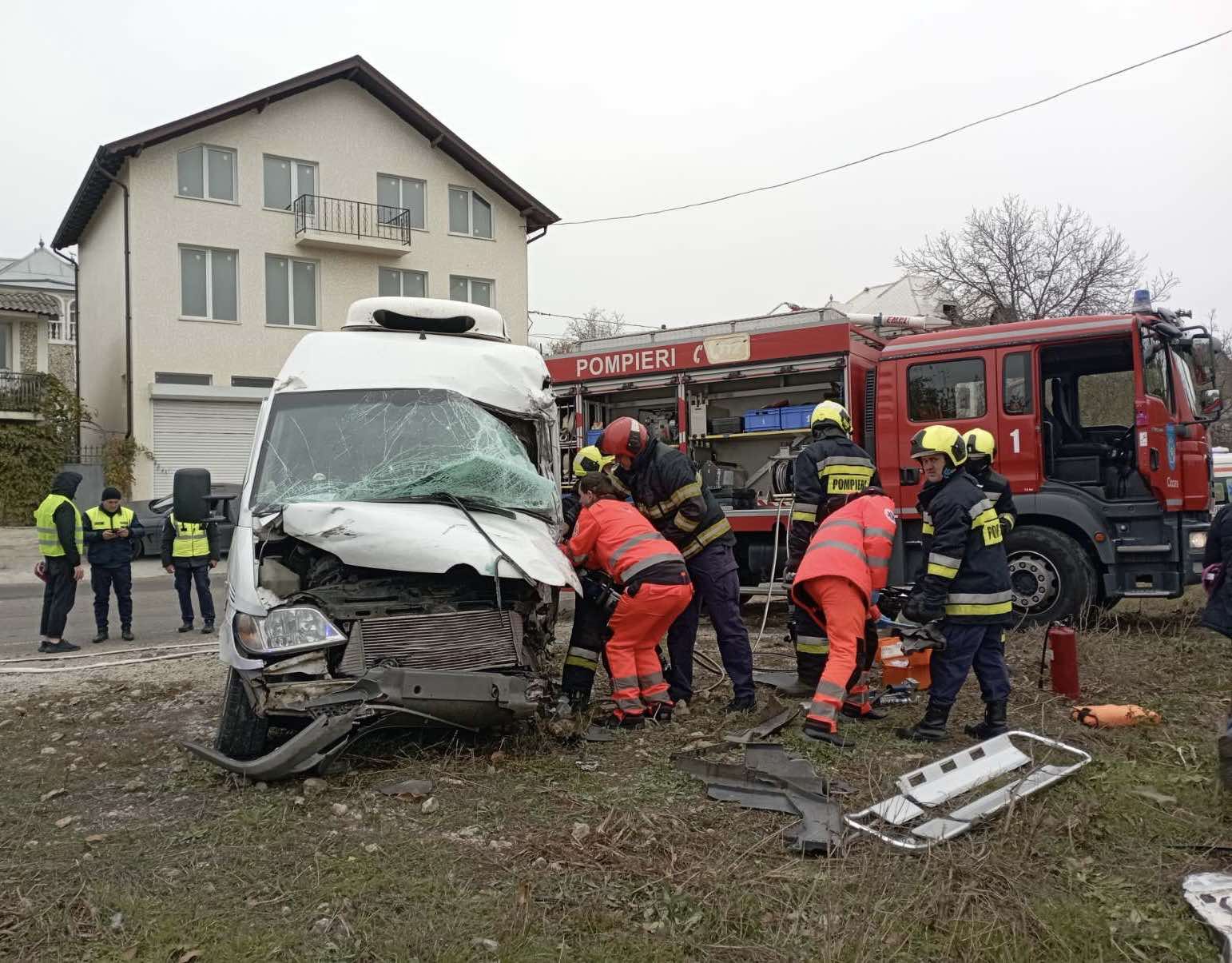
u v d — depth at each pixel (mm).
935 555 4961
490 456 5520
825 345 9398
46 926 3201
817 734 5125
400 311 6789
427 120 25531
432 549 4668
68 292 40438
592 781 4590
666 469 6020
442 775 4660
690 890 3359
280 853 3781
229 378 23656
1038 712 5633
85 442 26672
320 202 24500
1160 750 4832
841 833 3795
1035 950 2945
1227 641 7438
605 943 3025
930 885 3324
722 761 4828
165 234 22875
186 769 4988
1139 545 7887
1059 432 8625
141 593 14289
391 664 4676
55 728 6008
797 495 6129
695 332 10289
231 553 5004
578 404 11125
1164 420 7938
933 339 8836
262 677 4527
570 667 5906
